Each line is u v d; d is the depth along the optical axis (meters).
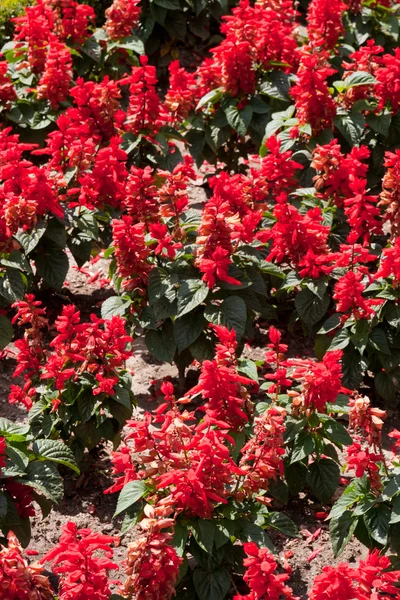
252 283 7.35
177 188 7.36
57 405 6.37
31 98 10.30
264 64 10.05
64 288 9.15
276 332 6.17
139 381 8.02
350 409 6.20
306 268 7.41
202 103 9.77
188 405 7.73
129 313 7.43
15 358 8.23
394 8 13.28
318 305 7.59
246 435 6.02
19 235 7.70
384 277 7.38
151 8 12.90
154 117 9.13
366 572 4.82
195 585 5.48
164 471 5.35
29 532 5.96
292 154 9.16
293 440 6.32
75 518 6.55
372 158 9.77
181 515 5.41
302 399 6.07
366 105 9.38
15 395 6.58
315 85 8.86
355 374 7.38
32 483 5.65
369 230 7.90
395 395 7.78
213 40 13.84
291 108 9.52
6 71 10.16
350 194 8.18
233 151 10.61
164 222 7.78
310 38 10.96
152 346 7.36
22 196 7.56
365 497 5.75
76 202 8.24
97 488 6.84
